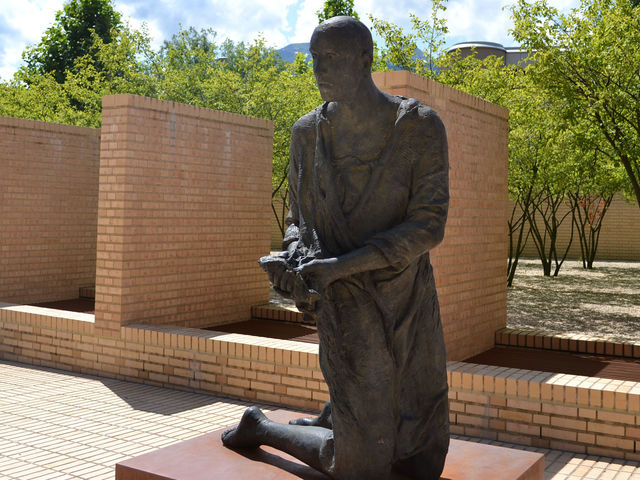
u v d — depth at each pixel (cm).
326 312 330
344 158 334
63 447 577
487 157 836
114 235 842
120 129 840
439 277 730
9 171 1108
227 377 757
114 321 844
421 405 346
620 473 522
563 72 1048
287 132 1555
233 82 1645
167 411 697
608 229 2945
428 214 322
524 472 360
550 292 1599
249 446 404
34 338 921
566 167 1370
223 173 1001
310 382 699
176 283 920
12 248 1113
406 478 354
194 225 949
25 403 726
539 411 590
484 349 848
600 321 1173
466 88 1323
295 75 1797
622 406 555
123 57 2031
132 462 374
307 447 357
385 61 1502
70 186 1205
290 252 343
